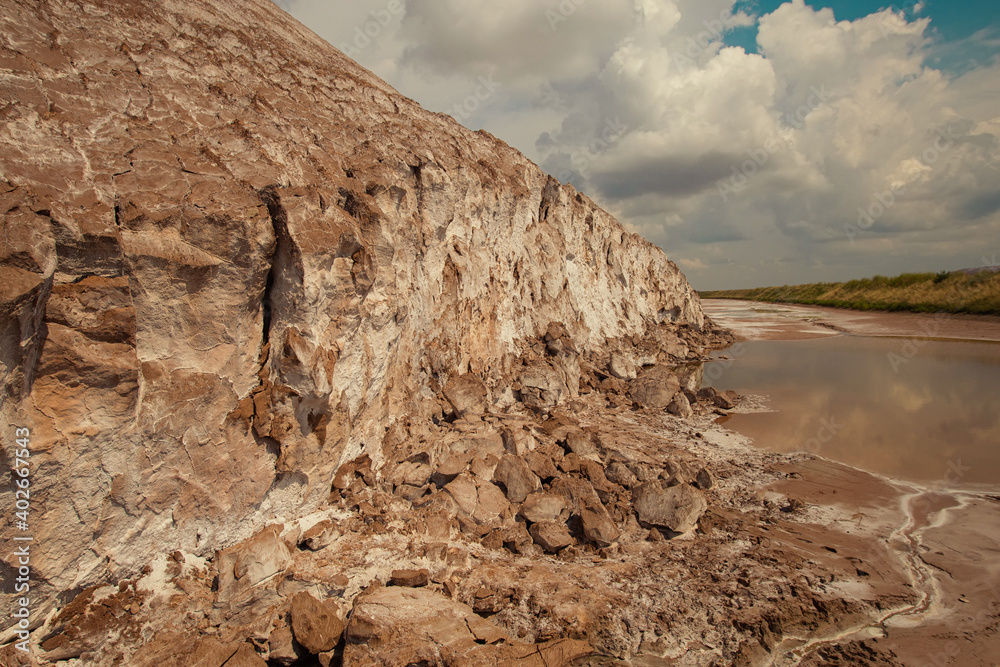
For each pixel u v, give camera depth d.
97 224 7.92
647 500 12.76
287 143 12.29
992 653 9.09
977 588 10.77
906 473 16.23
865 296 72.44
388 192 13.89
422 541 10.90
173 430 8.95
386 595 8.98
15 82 8.73
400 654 7.98
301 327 10.32
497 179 21.72
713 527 12.90
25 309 6.75
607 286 35.06
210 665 7.80
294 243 10.01
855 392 25.89
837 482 15.68
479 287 19.69
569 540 11.68
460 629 8.52
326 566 9.73
